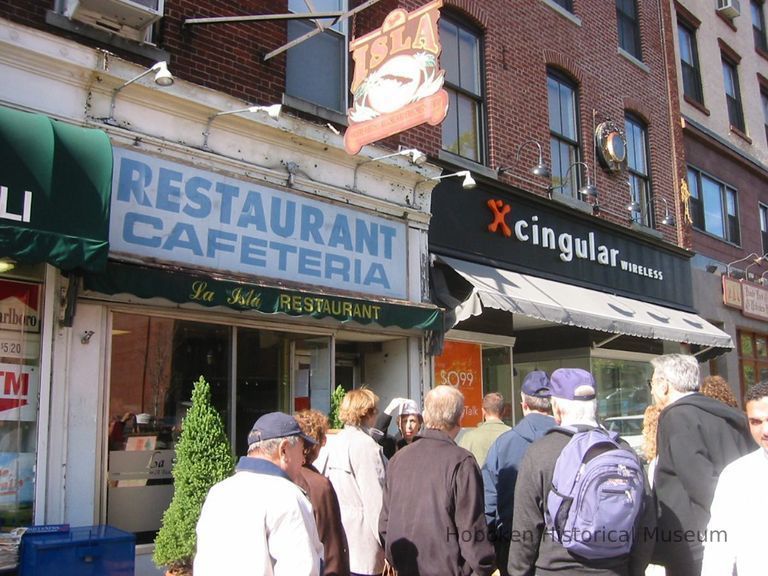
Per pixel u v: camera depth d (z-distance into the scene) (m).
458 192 10.11
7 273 5.89
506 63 11.46
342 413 5.11
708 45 18.28
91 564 4.93
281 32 8.25
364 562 4.76
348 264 8.35
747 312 16.67
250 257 7.39
